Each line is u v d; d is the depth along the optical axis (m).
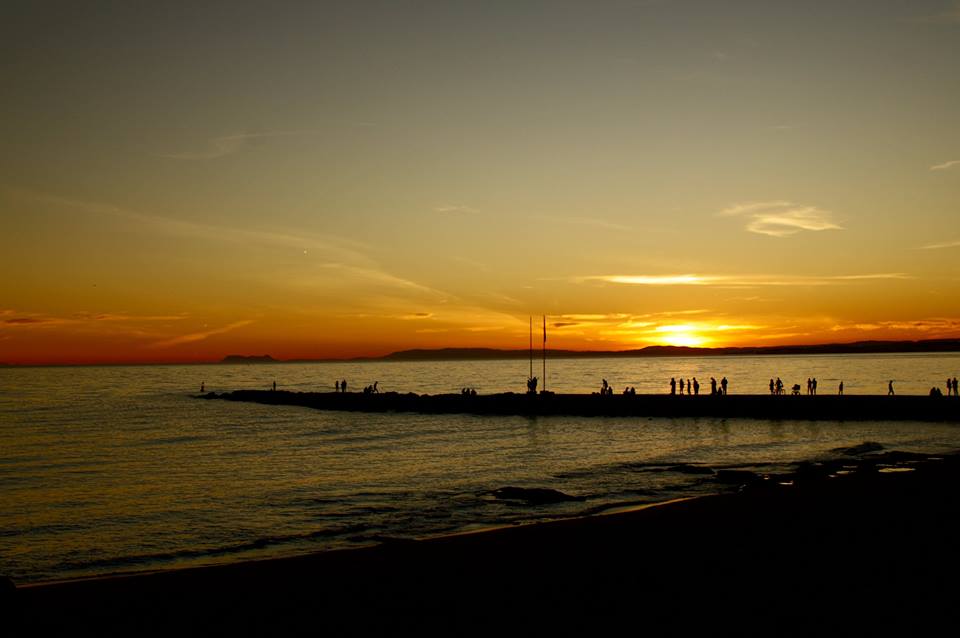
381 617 11.41
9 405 99.44
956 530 16.22
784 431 51.38
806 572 13.09
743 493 22.44
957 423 51.69
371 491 30.41
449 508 25.94
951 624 10.26
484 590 12.68
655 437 49.97
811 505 19.52
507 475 34.22
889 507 18.88
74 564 19.44
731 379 148.12
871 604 11.21
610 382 154.88
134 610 11.96
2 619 10.64
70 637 10.75
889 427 51.25
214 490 31.25
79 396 125.62
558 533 17.31
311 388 155.50
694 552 14.85
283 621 11.34
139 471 37.41
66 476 35.78
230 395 114.69
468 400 76.81
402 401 83.25
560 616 11.16
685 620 10.73
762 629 10.22
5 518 25.56
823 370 196.75
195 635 10.79
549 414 69.62
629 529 17.39
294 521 24.53
